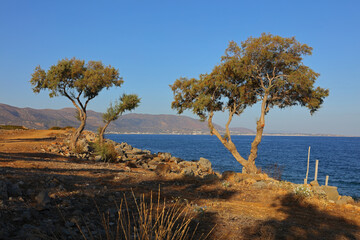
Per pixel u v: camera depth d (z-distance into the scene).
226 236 5.89
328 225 7.73
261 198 10.73
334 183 31.66
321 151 96.50
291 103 24.30
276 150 97.69
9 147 21.02
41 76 24.52
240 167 41.75
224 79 22.97
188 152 75.38
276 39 21.14
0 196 5.88
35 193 6.64
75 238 4.61
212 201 9.41
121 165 20.48
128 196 8.37
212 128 23.52
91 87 24.56
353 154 83.00
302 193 11.05
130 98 26.33
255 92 24.47
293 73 21.38
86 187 8.69
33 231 4.46
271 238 6.02
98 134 26.09
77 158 20.94
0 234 4.14
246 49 21.69
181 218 6.68
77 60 25.09
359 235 6.98
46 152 20.89
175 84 23.83
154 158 30.19
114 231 5.19
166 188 10.95
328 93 22.91
